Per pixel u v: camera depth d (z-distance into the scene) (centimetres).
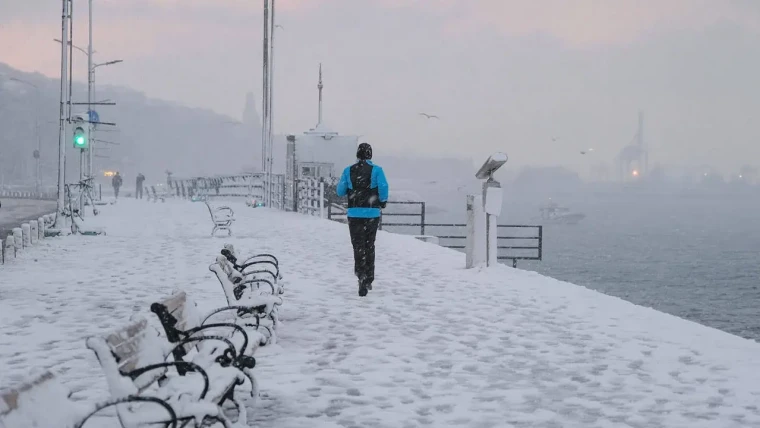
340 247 2042
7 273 1514
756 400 664
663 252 18050
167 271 1549
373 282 1390
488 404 648
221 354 601
